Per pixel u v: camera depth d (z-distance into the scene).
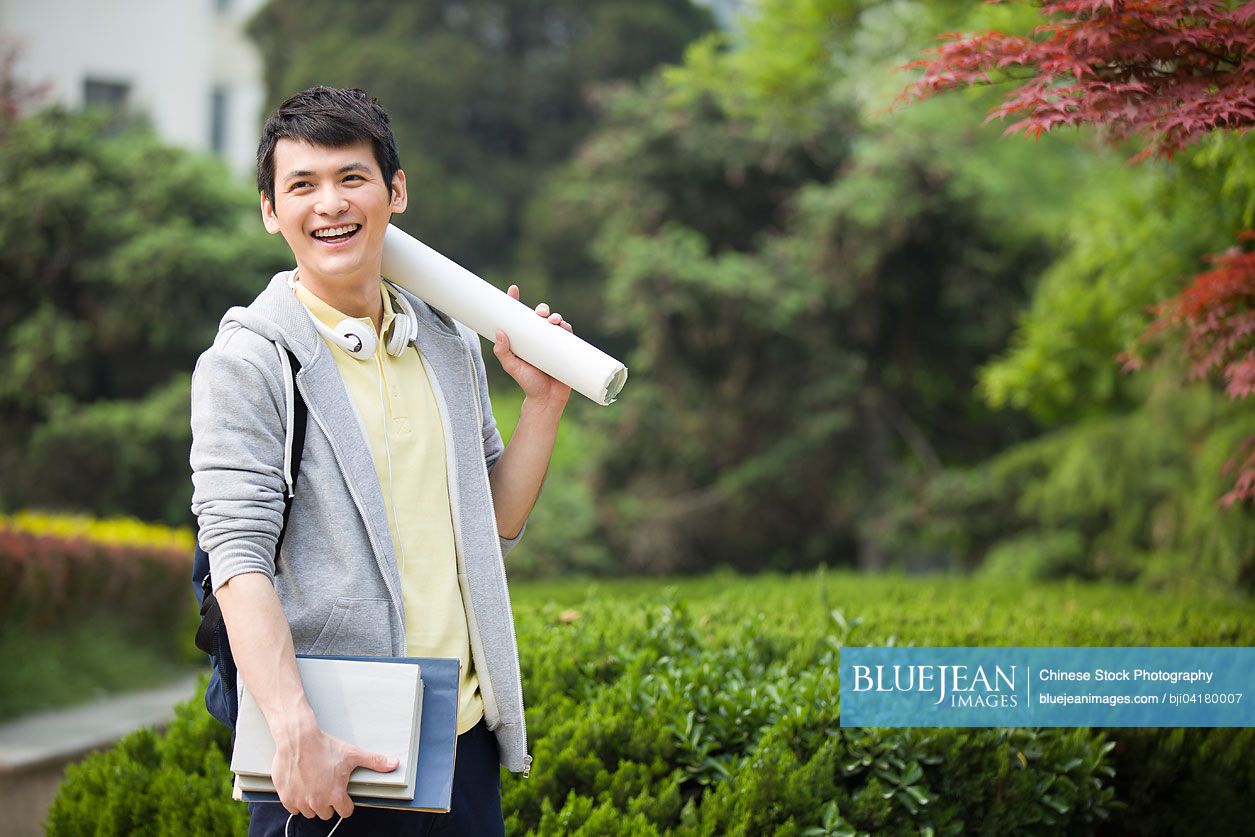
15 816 8.12
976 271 20.36
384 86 36.62
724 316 19.92
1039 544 18.44
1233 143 6.69
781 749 4.38
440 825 3.25
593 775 4.37
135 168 27.53
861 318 20.75
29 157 26.56
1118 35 4.26
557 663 4.98
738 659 5.12
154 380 27.30
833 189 20.38
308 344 3.14
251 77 41.81
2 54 28.45
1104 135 5.02
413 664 2.93
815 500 21.61
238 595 2.87
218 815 4.46
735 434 21.39
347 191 3.16
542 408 3.59
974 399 22.05
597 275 35.34
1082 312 13.70
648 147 21.69
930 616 6.71
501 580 3.32
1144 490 16.38
